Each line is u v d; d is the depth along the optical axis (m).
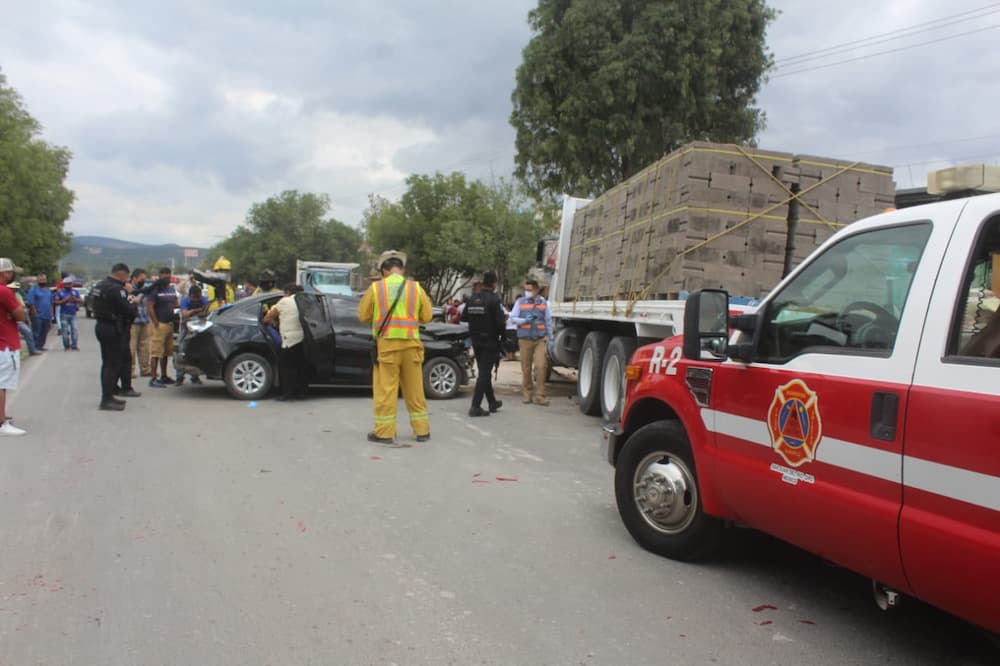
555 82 22.70
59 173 45.44
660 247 7.68
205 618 3.53
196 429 8.21
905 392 2.90
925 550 2.79
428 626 3.51
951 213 2.98
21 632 3.34
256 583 3.96
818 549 3.46
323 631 3.43
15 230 34.22
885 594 3.31
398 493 5.82
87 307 37.00
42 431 7.88
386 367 7.72
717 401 4.05
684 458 4.41
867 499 3.06
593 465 7.12
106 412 9.15
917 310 2.97
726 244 7.07
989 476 2.55
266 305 10.98
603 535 4.95
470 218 40.00
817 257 3.63
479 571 4.23
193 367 10.55
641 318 8.05
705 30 21.69
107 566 4.14
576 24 21.94
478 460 7.13
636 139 21.81
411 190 45.81
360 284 46.06
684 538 4.41
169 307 11.96
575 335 11.45
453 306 23.11
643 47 21.28
